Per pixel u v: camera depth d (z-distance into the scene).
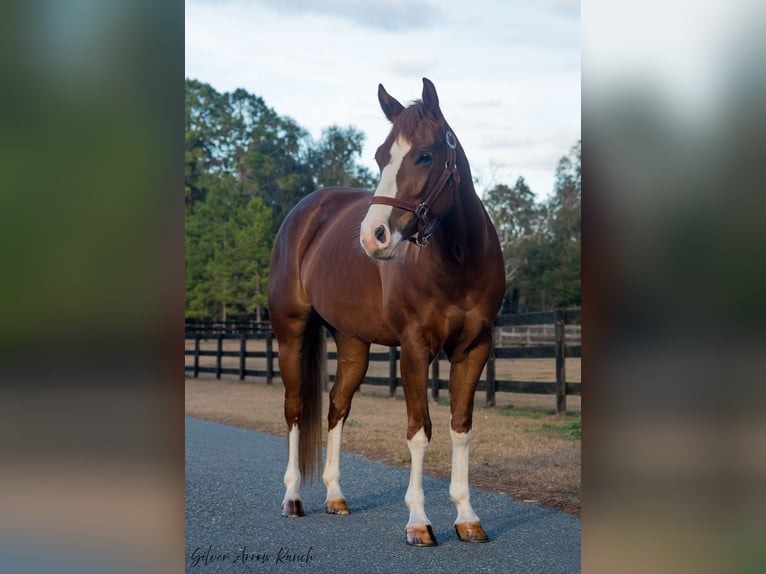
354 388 4.69
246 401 12.56
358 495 5.00
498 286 3.89
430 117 3.52
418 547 3.66
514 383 9.39
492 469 5.61
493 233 3.98
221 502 4.81
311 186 56.19
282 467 6.18
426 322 3.77
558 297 39.38
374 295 4.20
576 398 11.22
